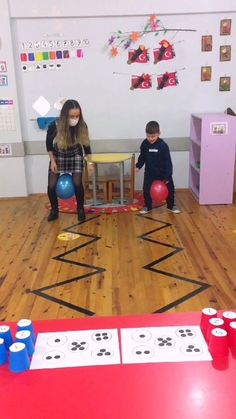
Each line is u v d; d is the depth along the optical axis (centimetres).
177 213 413
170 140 481
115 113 472
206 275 275
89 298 248
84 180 443
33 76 455
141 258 305
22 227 383
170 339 121
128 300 244
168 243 333
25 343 114
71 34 444
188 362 111
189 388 101
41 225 387
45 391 101
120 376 106
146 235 353
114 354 115
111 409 95
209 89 465
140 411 94
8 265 299
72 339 122
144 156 414
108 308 235
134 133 479
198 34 447
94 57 452
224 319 122
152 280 269
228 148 422
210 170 429
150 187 411
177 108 471
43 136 475
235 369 108
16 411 96
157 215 408
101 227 377
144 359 112
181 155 488
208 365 109
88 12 433
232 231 359
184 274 277
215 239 340
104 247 328
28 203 464
